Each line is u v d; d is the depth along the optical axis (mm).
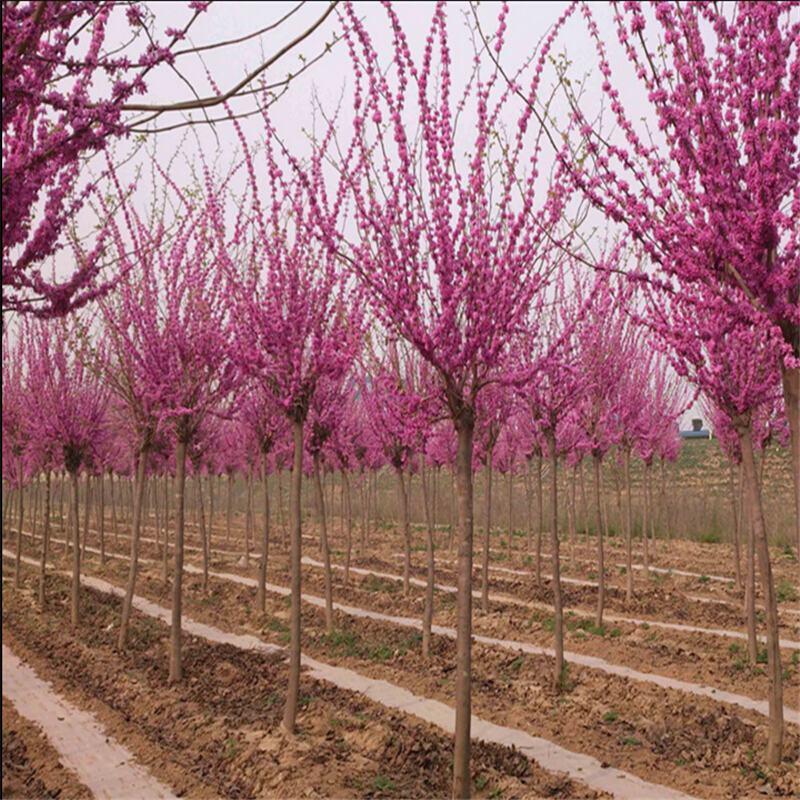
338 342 7809
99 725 8438
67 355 12820
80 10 3818
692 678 9328
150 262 9547
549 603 14094
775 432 10586
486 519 13047
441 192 5137
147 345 9641
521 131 5121
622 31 4703
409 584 16031
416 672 9875
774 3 4422
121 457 22219
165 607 14789
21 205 4094
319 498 12305
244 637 12312
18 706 9094
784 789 6219
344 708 8469
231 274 8102
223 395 9734
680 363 6715
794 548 19453
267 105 4082
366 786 6422
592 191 5020
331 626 12008
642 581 16328
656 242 5082
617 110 4848
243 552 22750
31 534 28516
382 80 5160
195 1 3902
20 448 16438
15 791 6934
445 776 6645
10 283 4492
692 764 6844
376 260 5492
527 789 6367
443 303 5242
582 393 9633
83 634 12469
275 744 7336
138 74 3941
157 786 6863
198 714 8406
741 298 5617
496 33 5113
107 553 23250
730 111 4676
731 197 4660
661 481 21297
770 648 6742
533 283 5547
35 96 3840
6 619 13789
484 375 5637
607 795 6277
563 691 8945
